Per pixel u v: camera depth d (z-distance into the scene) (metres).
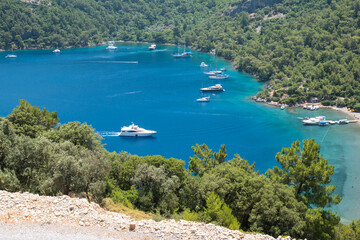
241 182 64.19
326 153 146.88
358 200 110.88
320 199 61.84
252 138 162.62
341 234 63.19
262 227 56.44
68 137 80.44
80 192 55.88
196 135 165.25
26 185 55.75
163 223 38.47
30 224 35.44
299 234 54.97
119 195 63.56
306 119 185.12
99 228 36.09
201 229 38.12
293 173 64.44
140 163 76.25
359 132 169.12
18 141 60.91
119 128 172.00
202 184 65.44
